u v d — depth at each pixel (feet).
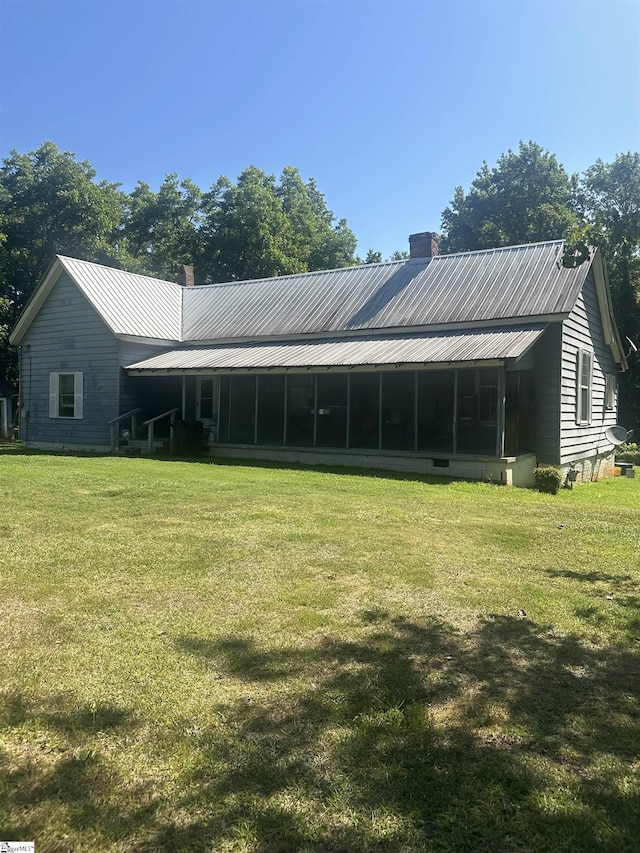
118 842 8.23
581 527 27.94
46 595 17.21
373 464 53.47
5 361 121.29
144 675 12.71
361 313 65.46
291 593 17.79
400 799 9.11
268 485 38.73
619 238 21.76
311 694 12.09
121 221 155.63
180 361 65.72
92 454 64.18
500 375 47.24
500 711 11.64
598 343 68.33
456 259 68.13
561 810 8.95
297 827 8.52
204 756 10.03
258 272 137.39
